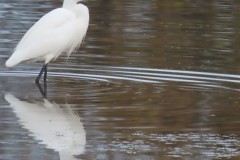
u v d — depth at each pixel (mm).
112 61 15344
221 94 12859
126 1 22594
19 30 18047
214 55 16109
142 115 11367
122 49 16500
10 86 13406
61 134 10297
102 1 22312
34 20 19266
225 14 20969
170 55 15984
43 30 14031
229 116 11391
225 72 14562
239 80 13938
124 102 12180
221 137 10273
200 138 10219
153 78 14000
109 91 12969
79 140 9992
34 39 13953
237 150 9703
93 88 13203
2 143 9859
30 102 12234
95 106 11922
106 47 16656
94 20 19641
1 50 16094
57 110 11680
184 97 12609
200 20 20125
